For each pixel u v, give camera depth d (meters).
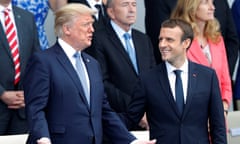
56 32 8.30
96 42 10.64
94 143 8.20
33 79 8.01
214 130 8.88
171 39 8.81
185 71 8.94
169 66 8.93
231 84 12.21
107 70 10.62
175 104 8.77
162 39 8.89
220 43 11.20
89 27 8.24
